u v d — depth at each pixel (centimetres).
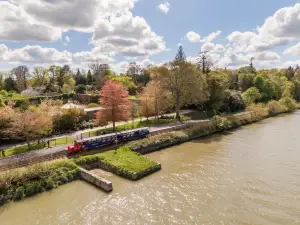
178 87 5297
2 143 3325
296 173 2672
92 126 4350
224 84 6225
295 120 5941
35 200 2122
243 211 1953
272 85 8244
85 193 2253
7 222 1834
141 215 1905
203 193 2242
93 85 9919
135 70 11231
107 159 2881
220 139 4169
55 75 9219
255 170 2769
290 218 1856
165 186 2388
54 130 3850
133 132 3584
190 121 5128
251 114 5897
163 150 3556
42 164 2428
